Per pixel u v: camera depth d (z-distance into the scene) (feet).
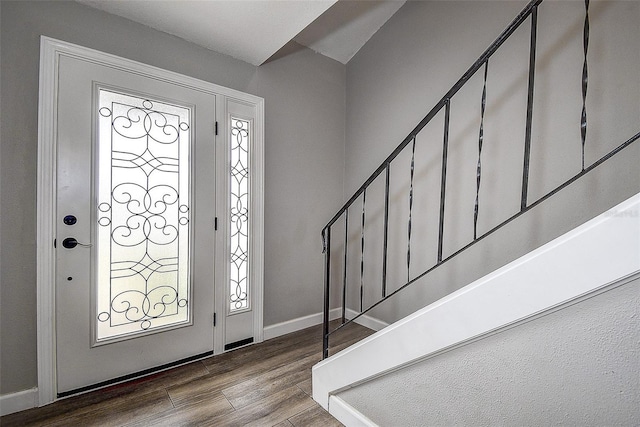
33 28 4.96
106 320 5.71
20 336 4.95
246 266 7.68
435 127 7.21
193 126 6.64
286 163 8.31
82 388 5.44
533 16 2.90
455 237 6.84
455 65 6.84
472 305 3.01
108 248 5.71
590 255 2.26
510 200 5.97
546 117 5.53
